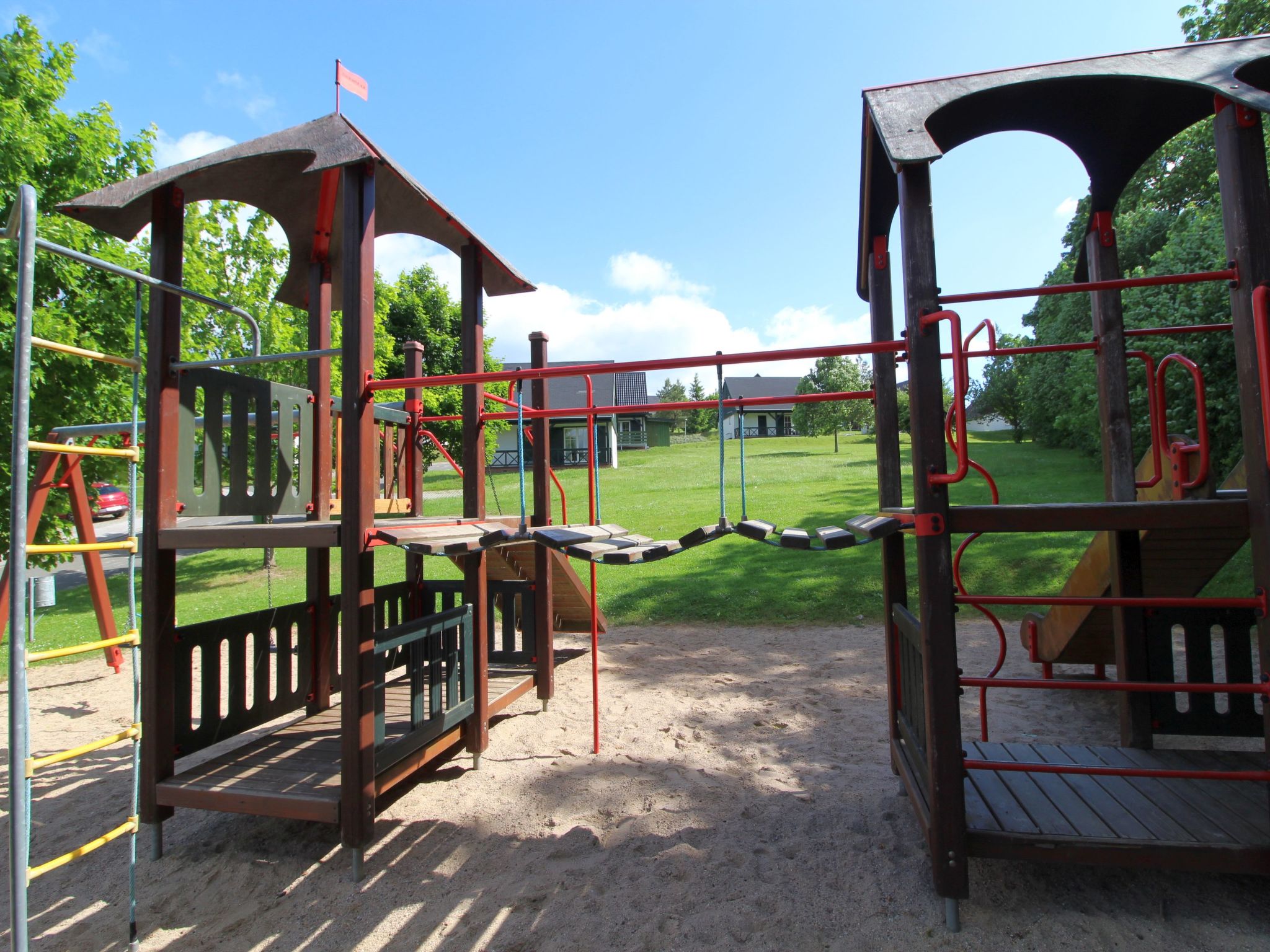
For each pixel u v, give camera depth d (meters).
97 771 4.38
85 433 3.59
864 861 2.87
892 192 3.32
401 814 3.50
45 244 2.33
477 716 4.08
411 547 2.89
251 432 9.70
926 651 2.51
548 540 2.92
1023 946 2.34
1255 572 2.33
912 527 2.72
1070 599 2.45
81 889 2.96
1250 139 2.33
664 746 4.26
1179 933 2.37
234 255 11.41
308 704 4.40
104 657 7.52
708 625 7.37
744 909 2.58
